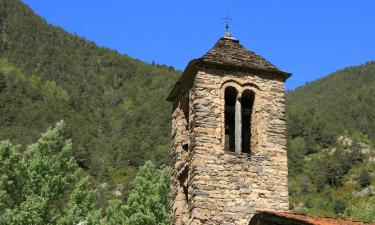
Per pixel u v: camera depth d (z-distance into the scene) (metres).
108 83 175.62
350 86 164.38
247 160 19.80
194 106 20.19
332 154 104.69
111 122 132.62
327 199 88.38
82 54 192.12
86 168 102.69
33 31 194.12
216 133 19.86
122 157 107.31
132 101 157.88
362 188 91.12
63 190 33.59
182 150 21.86
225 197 19.03
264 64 21.44
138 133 118.31
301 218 15.41
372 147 108.06
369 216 39.53
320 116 118.00
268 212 15.92
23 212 30.47
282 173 19.97
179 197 20.98
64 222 32.28
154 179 37.25
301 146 108.25
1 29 188.88
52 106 128.25
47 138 34.31
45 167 33.16
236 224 18.73
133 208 36.12
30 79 159.00
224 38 22.42
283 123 20.80
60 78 166.25
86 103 147.12
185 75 21.52
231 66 20.89
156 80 175.62
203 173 19.17
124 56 195.88
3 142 32.75
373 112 126.62
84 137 116.19
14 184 32.50
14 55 173.12
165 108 131.12
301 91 175.88
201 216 18.58
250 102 21.69
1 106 120.38
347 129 120.00
